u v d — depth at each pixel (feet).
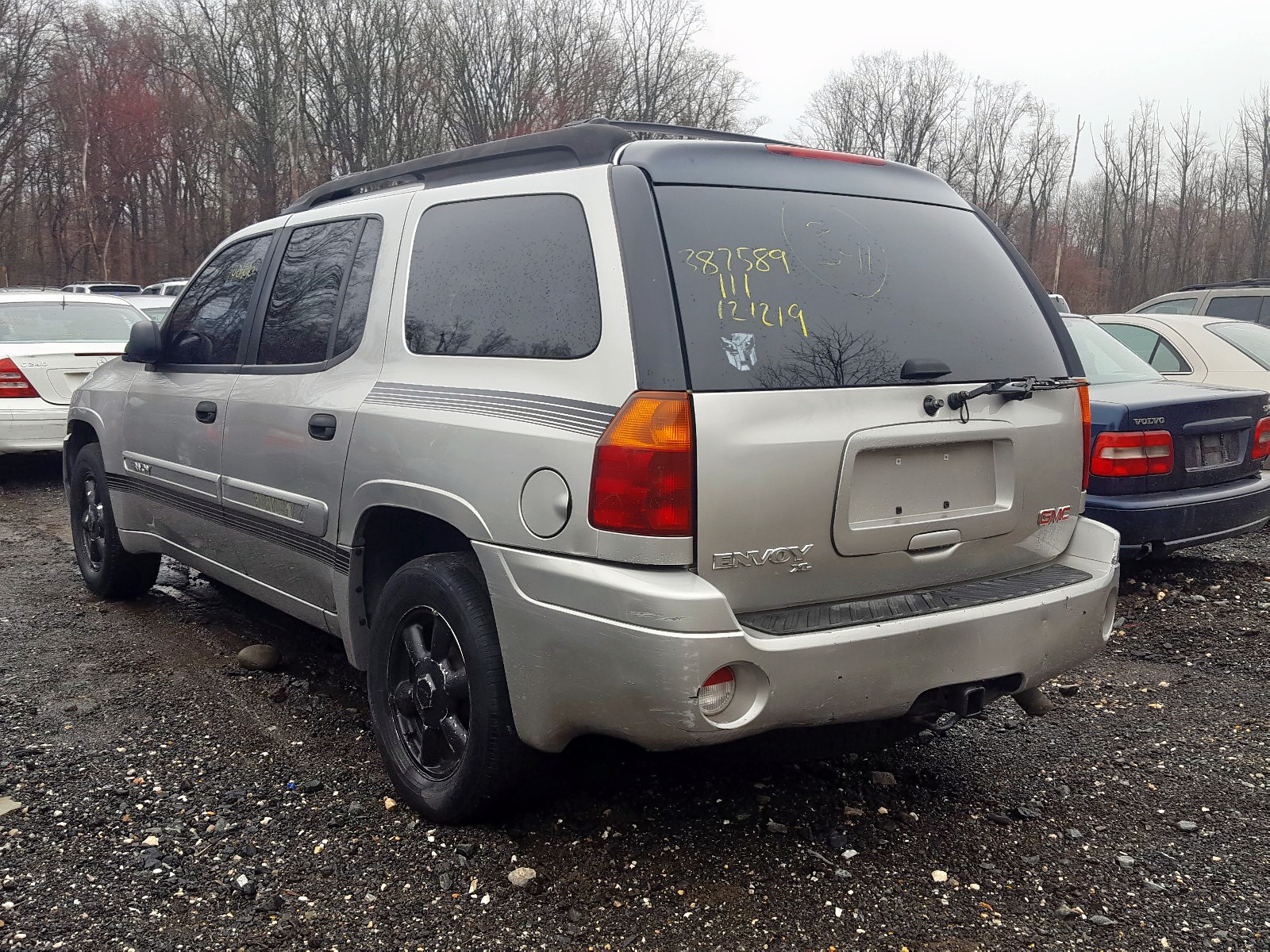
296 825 10.66
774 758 10.04
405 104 167.32
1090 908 9.38
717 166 10.01
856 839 10.52
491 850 10.20
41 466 34.60
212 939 8.79
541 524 9.20
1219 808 11.25
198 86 168.45
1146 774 12.08
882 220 10.77
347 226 12.99
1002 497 10.58
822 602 9.53
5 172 162.91
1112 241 189.78
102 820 10.69
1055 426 11.03
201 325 15.49
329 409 11.92
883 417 9.53
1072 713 13.93
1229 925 9.12
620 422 8.73
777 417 8.98
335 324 12.48
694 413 8.63
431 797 10.61
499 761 9.95
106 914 9.09
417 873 9.80
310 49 164.86
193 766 12.00
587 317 9.34
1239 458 19.33
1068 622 10.39
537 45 167.32
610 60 169.89
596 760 12.00
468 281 10.80
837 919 9.18
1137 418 17.94
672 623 8.42
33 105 163.02
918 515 9.90
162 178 167.22
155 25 169.68
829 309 9.68
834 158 11.02
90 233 156.76
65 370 30.60
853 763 12.26
